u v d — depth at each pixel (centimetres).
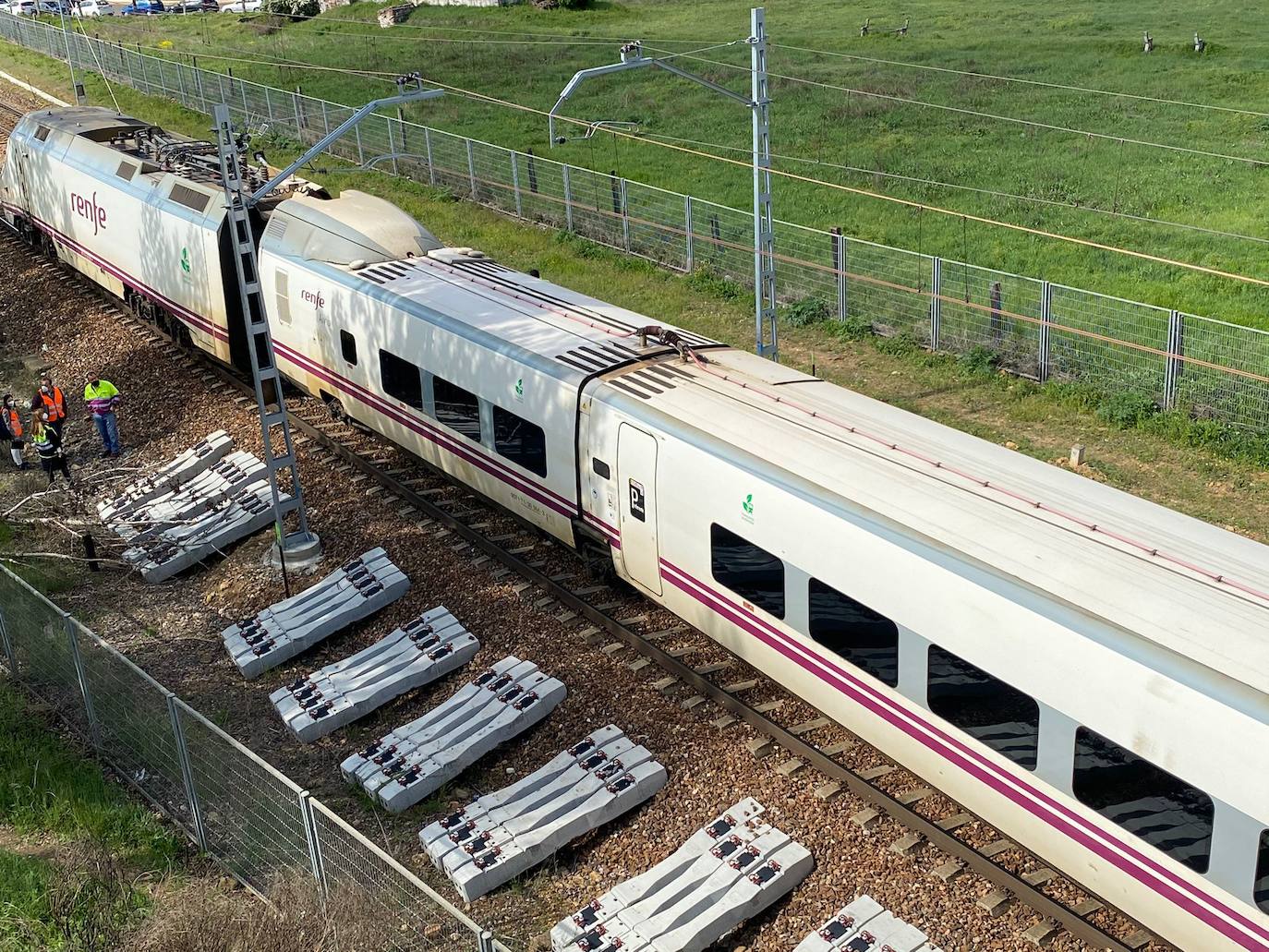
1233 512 1652
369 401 1819
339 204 1969
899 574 1046
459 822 1105
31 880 1002
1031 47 4925
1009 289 2430
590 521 1429
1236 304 2484
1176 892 881
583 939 962
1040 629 938
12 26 5753
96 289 2711
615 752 1185
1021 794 988
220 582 1617
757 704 1269
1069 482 1118
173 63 4406
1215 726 829
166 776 1150
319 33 5812
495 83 4647
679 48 5056
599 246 2845
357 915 895
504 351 1505
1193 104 3662
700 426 1266
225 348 2111
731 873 1020
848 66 4766
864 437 1213
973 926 980
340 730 1296
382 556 1563
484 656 1384
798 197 3334
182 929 895
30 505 1808
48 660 1312
